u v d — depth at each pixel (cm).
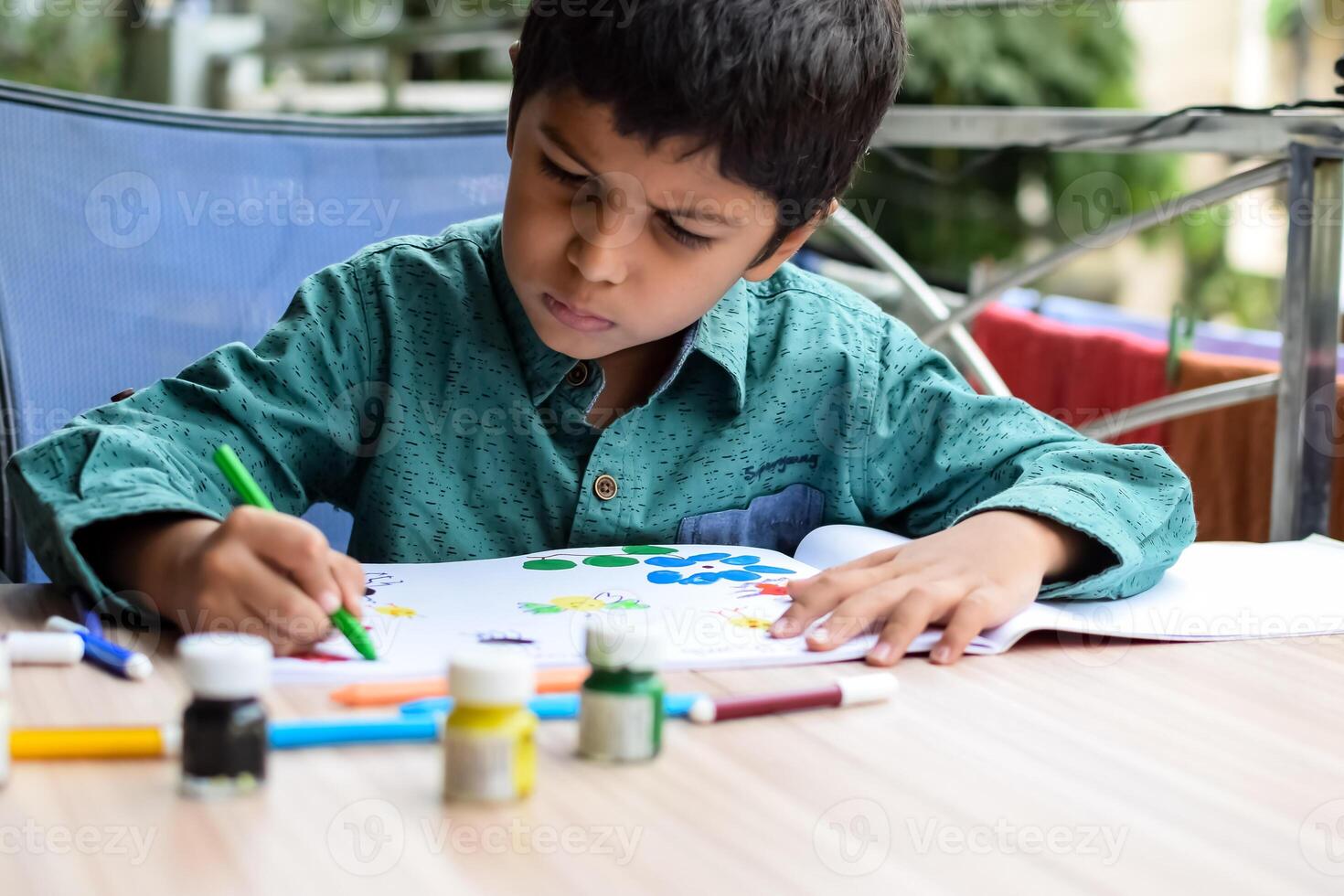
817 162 92
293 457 98
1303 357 130
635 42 80
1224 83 406
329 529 128
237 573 69
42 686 63
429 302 104
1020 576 80
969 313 153
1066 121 144
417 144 139
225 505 92
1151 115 139
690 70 81
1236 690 71
